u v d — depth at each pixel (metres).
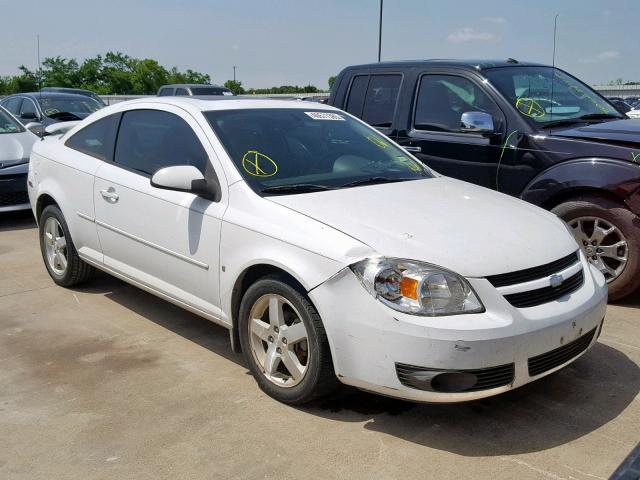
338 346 3.23
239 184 3.86
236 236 3.73
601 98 6.36
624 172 4.84
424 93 6.21
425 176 4.52
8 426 3.44
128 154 4.77
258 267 3.66
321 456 3.13
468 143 5.75
